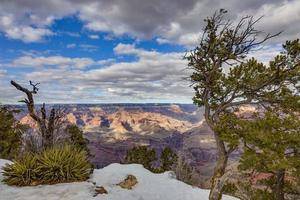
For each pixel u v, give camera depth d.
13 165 11.55
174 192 12.60
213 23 12.62
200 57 12.80
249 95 12.30
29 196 9.66
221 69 13.02
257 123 11.41
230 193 15.95
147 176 14.19
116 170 14.40
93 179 12.28
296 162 11.28
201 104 13.29
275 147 10.91
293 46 12.11
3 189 10.30
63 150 12.62
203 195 13.02
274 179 17.36
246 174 14.25
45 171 11.38
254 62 12.39
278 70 11.85
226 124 11.98
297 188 17.06
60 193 10.02
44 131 14.53
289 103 12.20
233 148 11.84
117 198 10.29
